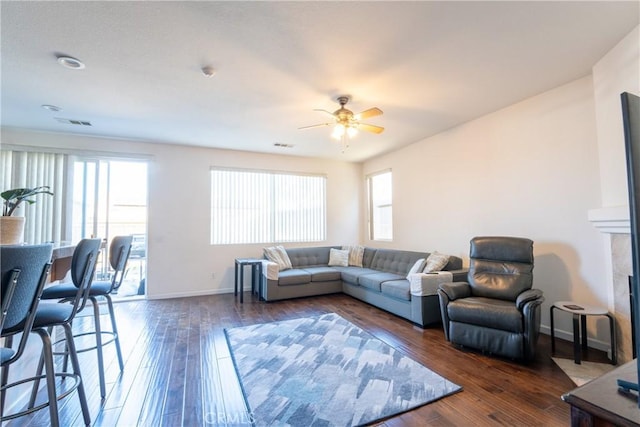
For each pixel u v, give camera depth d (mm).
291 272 4957
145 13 1961
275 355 2701
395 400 2004
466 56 2500
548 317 3197
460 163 4223
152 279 4832
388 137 4785
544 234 3234
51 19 2010
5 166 4152
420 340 3070
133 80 2852
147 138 4707
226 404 1968
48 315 1494
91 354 2729
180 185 5082
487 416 1840
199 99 3279
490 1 1885
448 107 3576
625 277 2459
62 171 4422
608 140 2527
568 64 2658
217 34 2188
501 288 3047
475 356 2693
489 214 3812
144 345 2939
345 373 2373
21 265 1041
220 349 2838
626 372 976
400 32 2178
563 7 1948
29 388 2045
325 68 2660
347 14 1990
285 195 5945
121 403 1981
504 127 3631
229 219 5426
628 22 2113
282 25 2094
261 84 2943
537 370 2422
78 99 3260
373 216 6414
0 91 3064
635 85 2223
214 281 5250
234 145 5152
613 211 2404
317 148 5406
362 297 4582
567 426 1736
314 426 1751
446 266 3945
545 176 3223
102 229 4742
